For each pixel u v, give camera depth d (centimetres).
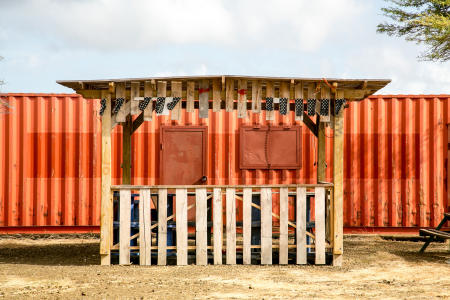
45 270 793
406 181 1209
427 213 1204
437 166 1209
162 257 827
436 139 1209
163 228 829
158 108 828
